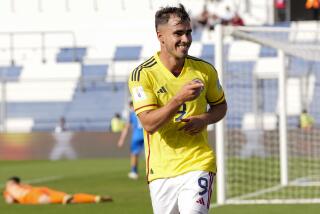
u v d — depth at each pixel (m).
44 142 76.62
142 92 15.66
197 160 15.84
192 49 92.25
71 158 76.31
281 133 45.28
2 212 32.38
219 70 35.81
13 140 76.81
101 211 32.19
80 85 94.38
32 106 93.94
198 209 15.56
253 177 49.91
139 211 32.12
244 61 89.75
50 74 95.19
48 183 48.22
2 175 56.06
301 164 58.91
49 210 32.84
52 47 98.56
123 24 99.38
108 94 93.06
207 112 16.17
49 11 101.81
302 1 88.50
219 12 94.06
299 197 38.53
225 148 36.09
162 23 15.38
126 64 94.56
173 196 15.95
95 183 47.44
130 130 76.06
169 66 15.82
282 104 44.84
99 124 91.00
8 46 100.75
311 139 59.94
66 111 92.88
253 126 78.69
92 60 95.62
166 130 15.82
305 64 85.69
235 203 35.50
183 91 14.60
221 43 35.88
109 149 76.31
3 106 87.19
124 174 54.00
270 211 32.06
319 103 84.12
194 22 95.19
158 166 15.98
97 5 100.75
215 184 45.53
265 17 97.56
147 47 97.00
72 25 100.50
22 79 88.69
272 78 79.50
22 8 102.81
